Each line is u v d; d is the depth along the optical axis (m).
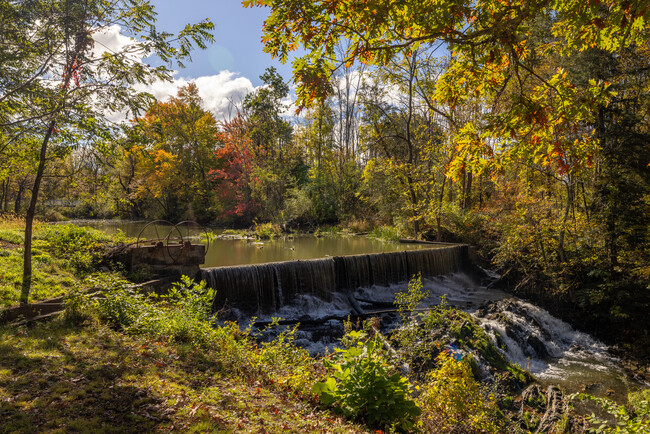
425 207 24.59
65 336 6.52
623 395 9.77
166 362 6.07
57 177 9.23
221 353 6.97
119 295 8.04
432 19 3.70
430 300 16.34
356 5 3.61
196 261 12.53
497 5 3.96
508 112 4.11
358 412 5.02
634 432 4.08
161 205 42.25
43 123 7.23
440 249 19.52
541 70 16.11
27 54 7.05
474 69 4.34
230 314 12.84
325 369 7.02
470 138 4.35
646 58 15.00
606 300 14.09
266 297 13.96
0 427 3.77
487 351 10.55
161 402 4.71
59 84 7.54
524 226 15.55
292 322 13.20
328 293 15.48
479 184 27.06
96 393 4.77
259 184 34.75
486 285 18.77
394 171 25.17
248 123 42.34
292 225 32.78
